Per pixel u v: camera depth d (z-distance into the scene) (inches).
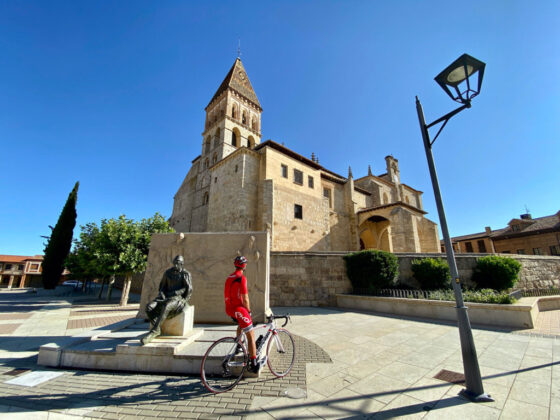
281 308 502.6
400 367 197.5
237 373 180.1
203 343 219.8
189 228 1328.7
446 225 178.1
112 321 428.1
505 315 332.2
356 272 527.5
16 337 314.5
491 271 494.6
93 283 1668.3
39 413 135.9
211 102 1523.1
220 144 1251.2
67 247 1256.8
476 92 173.2
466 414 129.4
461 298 164.7
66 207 1286.9
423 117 206.4
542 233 1402.6
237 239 349.7
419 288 537.3
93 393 159.8
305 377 181.5
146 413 136.5
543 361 200.4
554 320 359.3
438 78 184.2
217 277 337.4
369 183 1485.0
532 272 577.0
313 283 542.0
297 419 128.1
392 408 136.9
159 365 193.8
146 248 695.1
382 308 450.6
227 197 968.3
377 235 1288.1
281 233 888.9
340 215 1205.7
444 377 176.7
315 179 1106.7
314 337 287.7
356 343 263.9
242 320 176.2
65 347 212.7
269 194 874.8
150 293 343.0
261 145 1017.5
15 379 182.1
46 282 1177.4
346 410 135.3
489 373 181.6
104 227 667.4
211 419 130.0
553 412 128.7
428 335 293.3
